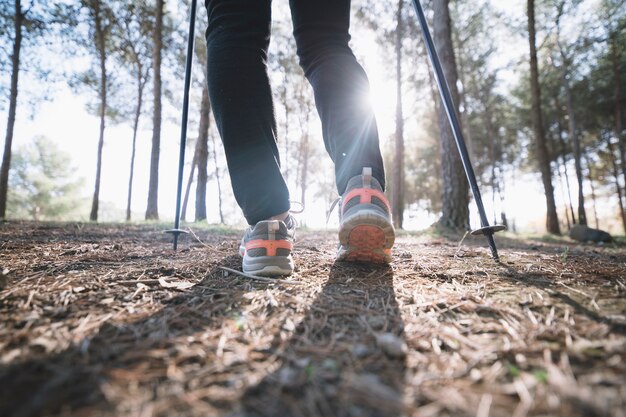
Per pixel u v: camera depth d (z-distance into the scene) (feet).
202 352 2.23
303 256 6.29
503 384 1.83
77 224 16.05
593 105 49.21
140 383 1.85
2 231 11.52
